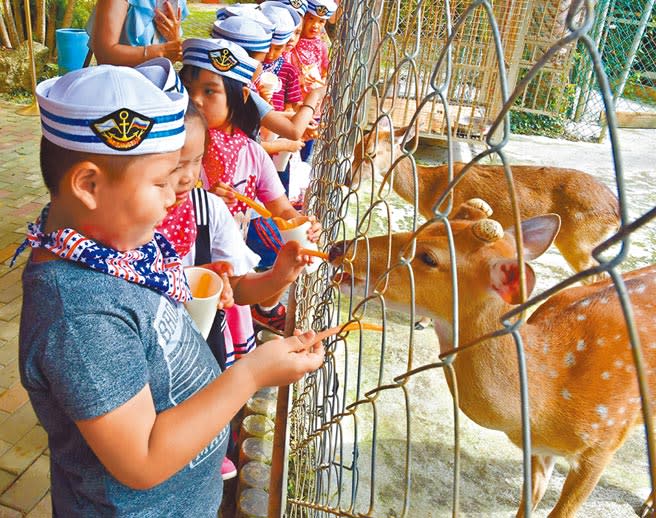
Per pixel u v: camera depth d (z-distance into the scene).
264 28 3.39
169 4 3.49
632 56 8.41
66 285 1.03
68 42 7.19
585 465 2.14
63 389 1.01
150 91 1.03
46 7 7.89
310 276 2.60
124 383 1.04
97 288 1.05
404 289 2.04
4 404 2.75
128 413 1.03
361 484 2.53
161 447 1.06
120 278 1.09
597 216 4.10
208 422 1.10
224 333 2.23
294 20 4.28
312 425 2.12
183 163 1.64
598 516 2.49
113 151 1.01
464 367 2.04
